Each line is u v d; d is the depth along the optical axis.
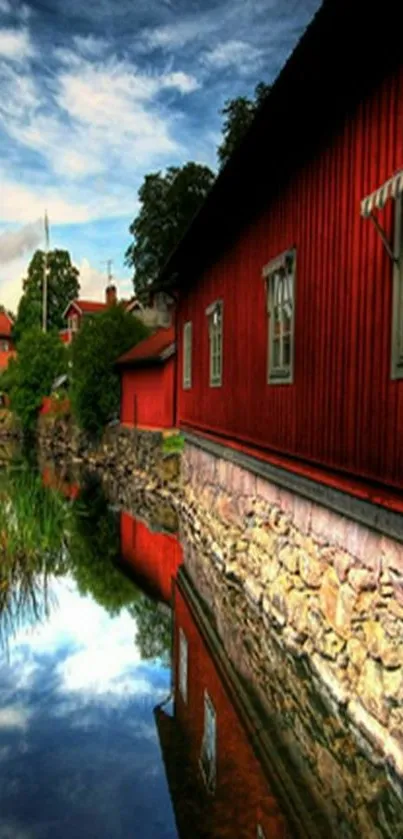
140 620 8.71
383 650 4.81
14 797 4.74
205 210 9.62
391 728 4.61
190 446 14.34
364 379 5.26
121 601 9.48
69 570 11.02
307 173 6.66
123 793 4.77
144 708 6.21
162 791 4.80
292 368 7.11
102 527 14.18
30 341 36.94
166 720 5.93
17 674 6.96
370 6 4.51
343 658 5.55
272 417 7.89
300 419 6.83
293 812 4.56
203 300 12.64
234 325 9.97
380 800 4.61
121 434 22.94
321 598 6.15
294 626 6.84
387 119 4.92
